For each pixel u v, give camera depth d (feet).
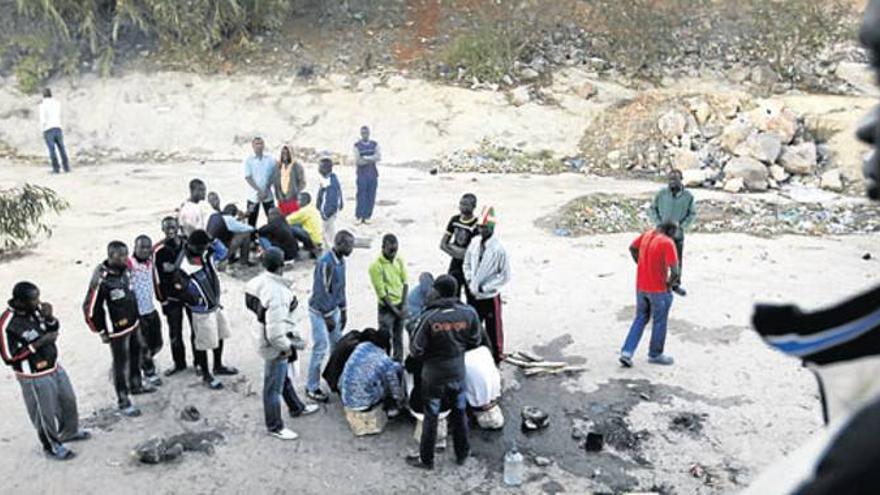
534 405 28.19
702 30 68.80
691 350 31.99
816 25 66.49
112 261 25.73
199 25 67.41
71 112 64.49
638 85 65.21
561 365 30.42
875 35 2.96
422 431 24.38
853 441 2.65
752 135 57.11
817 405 27.96
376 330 27.76
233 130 63.72
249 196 42.06
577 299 36.65
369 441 26.11
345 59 68.03
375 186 46.34
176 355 29.60
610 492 23.63
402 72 66.90
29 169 59.00
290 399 27.02
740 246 43.73
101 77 66.28
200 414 27.32
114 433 26.14
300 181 41.68
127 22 69.15
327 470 24.61
